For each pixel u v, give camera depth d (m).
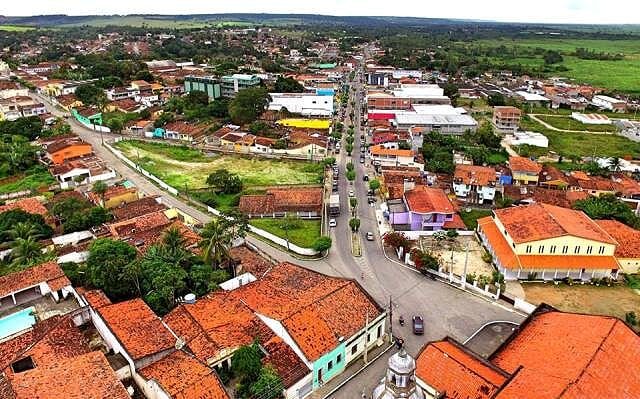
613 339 48.44
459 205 111.62
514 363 49.81
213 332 57.84
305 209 103.94
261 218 103.94
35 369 48.78
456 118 179.12
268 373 52.06
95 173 122.06
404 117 179.25
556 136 177.75
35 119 166.00
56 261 74.00
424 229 96.25
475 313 70.50
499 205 110.62
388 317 69.69
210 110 186.75
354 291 64.69
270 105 198.75
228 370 56.06
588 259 78.50
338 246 91.19
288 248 89.62
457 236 94.75
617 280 79.44
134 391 53.22
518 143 163.12
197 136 164.62
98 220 91.75
